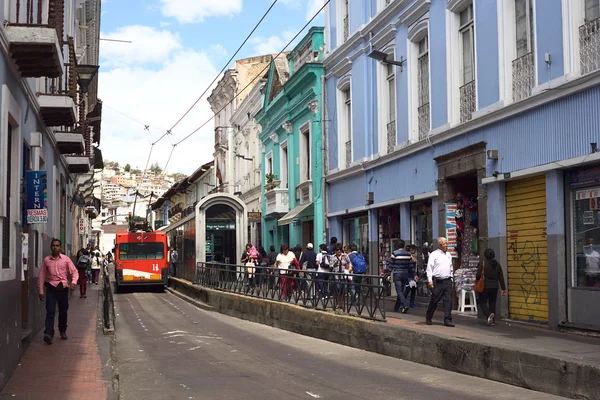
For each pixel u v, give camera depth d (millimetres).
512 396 8664
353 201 23328
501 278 13273
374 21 20984
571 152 12227
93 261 38000
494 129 14703
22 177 12086
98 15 28422
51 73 11305
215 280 24422
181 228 37281
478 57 15359
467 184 17016
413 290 17094
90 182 36281
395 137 20234
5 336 9102
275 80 32344
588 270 12148
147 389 9234
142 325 18141
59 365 10508
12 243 10328
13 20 10875
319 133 26438
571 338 11352
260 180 37750
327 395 8695
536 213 13531
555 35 12625
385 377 10086
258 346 13641
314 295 15875
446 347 10867
